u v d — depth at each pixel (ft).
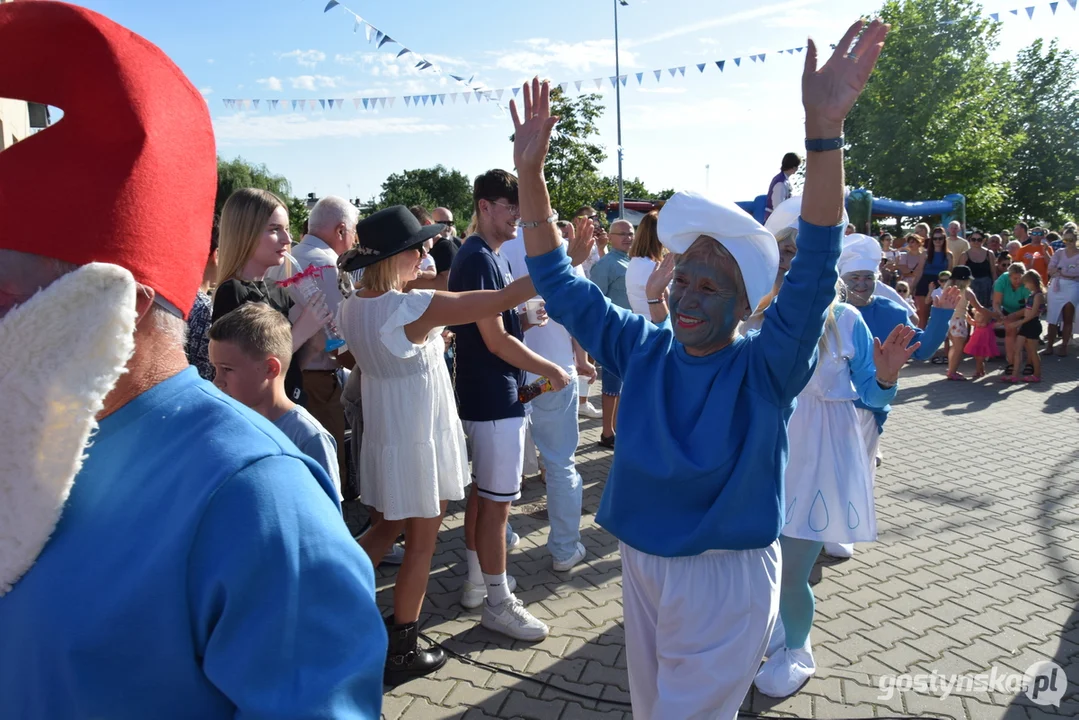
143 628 2.63
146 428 2.93
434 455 9.52
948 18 93.97
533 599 12.47
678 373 6.40
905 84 97.60
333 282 12.01
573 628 11.51
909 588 12.87
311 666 2.72
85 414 2.65
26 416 2.62
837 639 11.25
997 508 16.58
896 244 57.11
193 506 2.69
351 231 13.61
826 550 14.29
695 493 6.10
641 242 16.76
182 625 2.65
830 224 5.53
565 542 13.38
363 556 3.03
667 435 6.15
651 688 6.81
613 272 19.56
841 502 9.48
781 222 9.23
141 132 2.81
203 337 8.77
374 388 9.42
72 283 2.56
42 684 2.66
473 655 10.70
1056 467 19.47
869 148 102.78
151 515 2.76
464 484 10.16
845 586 12.98
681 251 6.22
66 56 2.71
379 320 8.95
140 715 2.67
